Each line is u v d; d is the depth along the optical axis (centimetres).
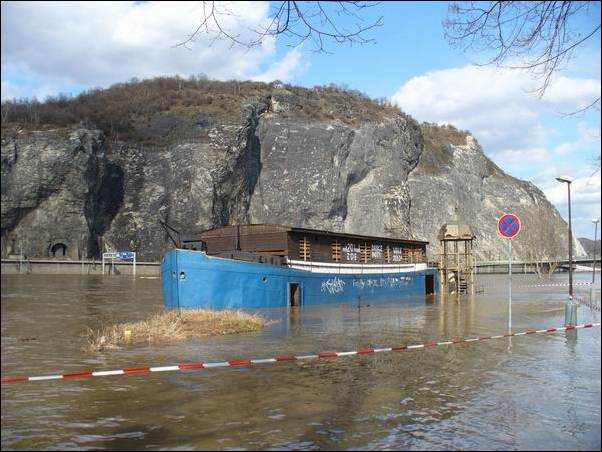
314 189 15350
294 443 811
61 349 1677
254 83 17938
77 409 988
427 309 3319
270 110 16250
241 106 15212
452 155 18962
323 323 2456
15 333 2084
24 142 12756
